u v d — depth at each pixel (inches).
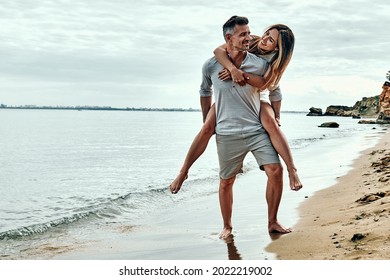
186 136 1562.5
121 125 2819.9
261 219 253.1
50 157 845.2
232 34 189.3
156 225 279.9
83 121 3698.3
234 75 188.7
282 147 197.2
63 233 275.4
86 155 877.2
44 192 459.2
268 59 190.7
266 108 199.0
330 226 202.2
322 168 485.1
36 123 3056.1
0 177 579.5
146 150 982.4
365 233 173.8
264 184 415.5
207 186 437.4
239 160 204.5
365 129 1589.6
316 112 4429.1
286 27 188.5
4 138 1440.7
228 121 198.1
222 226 257.0
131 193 398.3
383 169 389.7
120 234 262.1
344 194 293.3
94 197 418.6
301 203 281.6
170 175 565.6
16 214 353.7
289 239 192.2
